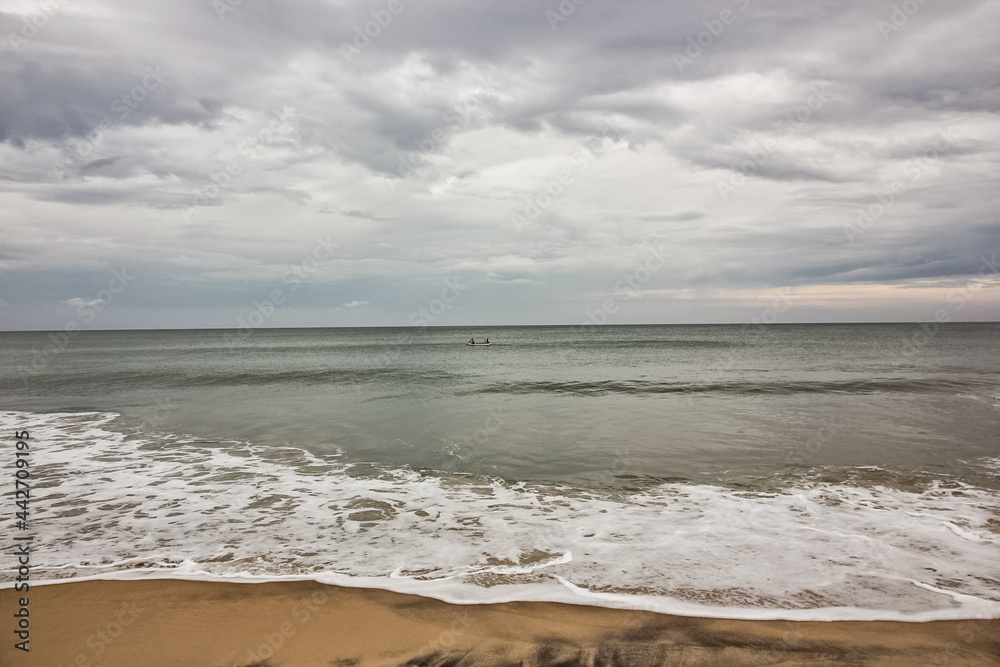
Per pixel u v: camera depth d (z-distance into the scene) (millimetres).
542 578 6539
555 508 9172
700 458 12320
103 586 6367
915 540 7613
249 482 10703
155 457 12680
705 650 5035
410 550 7414
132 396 23422
